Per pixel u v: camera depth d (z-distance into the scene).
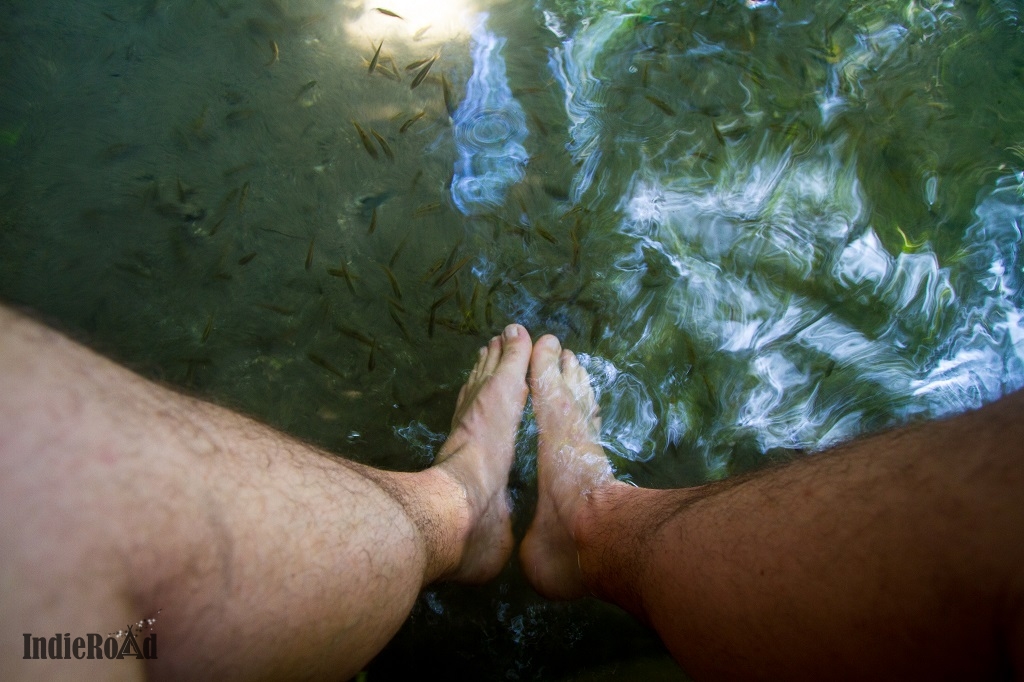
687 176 1.98
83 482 0.64
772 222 1.92
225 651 0.75
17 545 0.58
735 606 0.92
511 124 2.04
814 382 1.75
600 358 1.79
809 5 2.21
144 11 2.21
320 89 2.10
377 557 0.98
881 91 2.10
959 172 1.97
